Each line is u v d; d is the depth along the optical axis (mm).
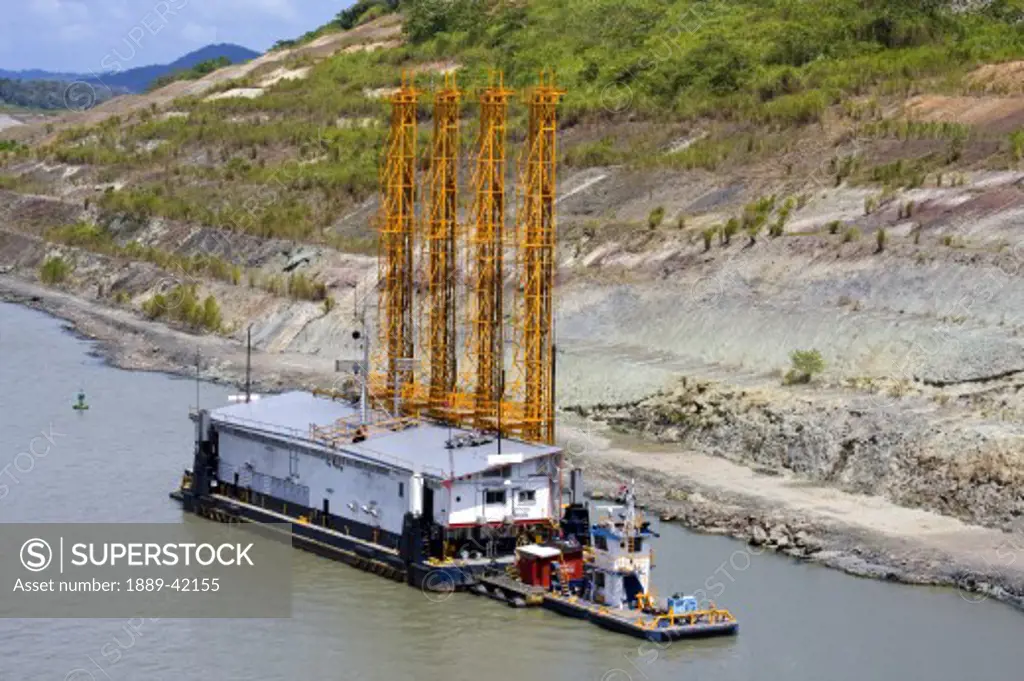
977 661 186875
